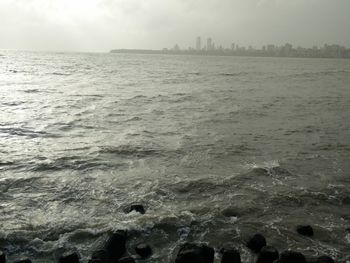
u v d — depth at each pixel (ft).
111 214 36.63
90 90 138.41
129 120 83.51
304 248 31.50
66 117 84.28
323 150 62.08
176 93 136.26
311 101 123.34
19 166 50.19
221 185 44.62
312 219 36.78
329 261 27.81
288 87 171.32
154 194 41.73
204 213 36.94
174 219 35.22
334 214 38.01
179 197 41.09
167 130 74.43
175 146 62.18
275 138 69.92
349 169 51.96
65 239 31.76
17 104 99.91
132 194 41.70
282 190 43.39
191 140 66.54
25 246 30.76
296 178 47.75
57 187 43.42
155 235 32.91
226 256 27.78
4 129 71.00
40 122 78.18
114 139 65.77
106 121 81.71
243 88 161.58
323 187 44.68
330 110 104.53
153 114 91.81
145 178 46.83
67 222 34.68
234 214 37.22
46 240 31.71
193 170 50.31
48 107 96.94
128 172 49.06
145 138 67.15
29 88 137.08
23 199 40.01
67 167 50.44
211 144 64.08
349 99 130.52
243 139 68.39
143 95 127.44
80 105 101.86
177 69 310.04
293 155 58.49
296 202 40.45
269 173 49.37
